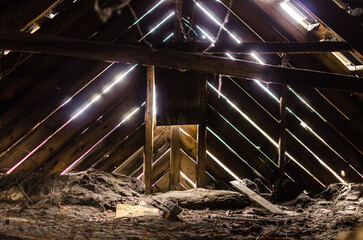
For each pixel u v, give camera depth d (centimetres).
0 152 661
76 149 730
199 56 478
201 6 755
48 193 650
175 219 585
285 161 820
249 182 796
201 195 716
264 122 802
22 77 648
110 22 686
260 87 791
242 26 754
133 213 607
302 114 800
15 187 640
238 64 498
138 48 447
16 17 547
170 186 793
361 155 805
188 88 751
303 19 718
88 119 725
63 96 686
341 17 505
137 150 775
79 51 421
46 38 408
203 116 773
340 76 540
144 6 713
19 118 660
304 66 755
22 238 409
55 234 446
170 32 753
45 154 708
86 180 698
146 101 756
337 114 787
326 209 685
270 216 637
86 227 498
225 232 517
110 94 732
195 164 804
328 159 816
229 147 815
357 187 753
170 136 793
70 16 634
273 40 746
